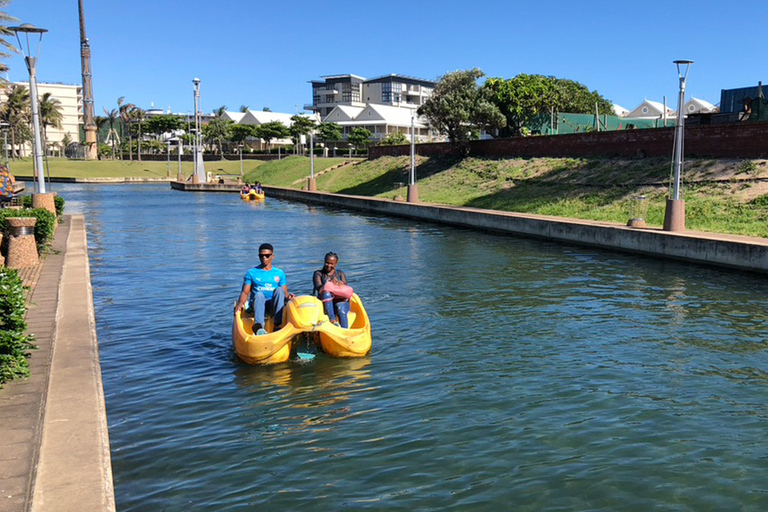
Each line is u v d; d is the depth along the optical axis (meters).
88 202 53.19
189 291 15.52
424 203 39.53
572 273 18.31
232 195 64.94
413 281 16.89
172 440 7.00
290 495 5.79
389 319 12.63
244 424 7.43
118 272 18.39
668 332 11.73
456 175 47.09
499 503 5.63
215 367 9.60
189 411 7.84
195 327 12.06
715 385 8.84
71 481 5.09
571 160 39.38
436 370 9.43
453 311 13.38
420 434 7.11
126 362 9.88
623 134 36.69
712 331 11.80
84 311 11.41
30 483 5.07
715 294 15.33
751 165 28.12
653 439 7.01
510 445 6.83
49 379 7.62
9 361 7.61
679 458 6.54
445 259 21.05
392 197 45.69
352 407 7.95
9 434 6.02
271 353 9.51
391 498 5.73
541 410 7.85
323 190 60.25
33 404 6.80
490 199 38.12
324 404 8.05
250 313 10.88
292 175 72.38
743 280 17.30
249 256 21.75
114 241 26.14
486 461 6.45
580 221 26.30
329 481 6.05
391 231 30.62
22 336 7.82
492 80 58.00
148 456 6.60
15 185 42.06
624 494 5.80
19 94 112.12
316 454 6.62
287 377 9.11
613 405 8.04
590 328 12.00
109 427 7.36
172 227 32.38
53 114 118.94
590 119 53.81
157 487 5.95
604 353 10.38
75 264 17.05
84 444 5.79
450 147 53.06
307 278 17.47
